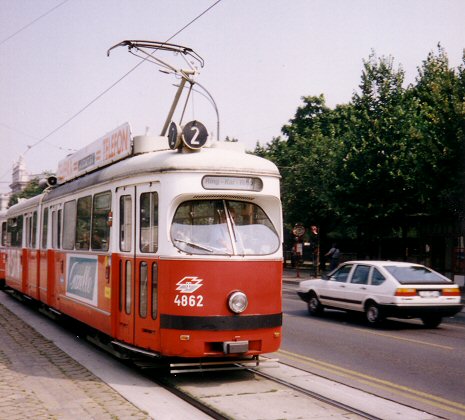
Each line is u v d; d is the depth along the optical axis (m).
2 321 14.07
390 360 10.05
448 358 10.27
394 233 33.12
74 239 11.74
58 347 10.60
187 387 7.93
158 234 8.24
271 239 8.62
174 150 8.76
